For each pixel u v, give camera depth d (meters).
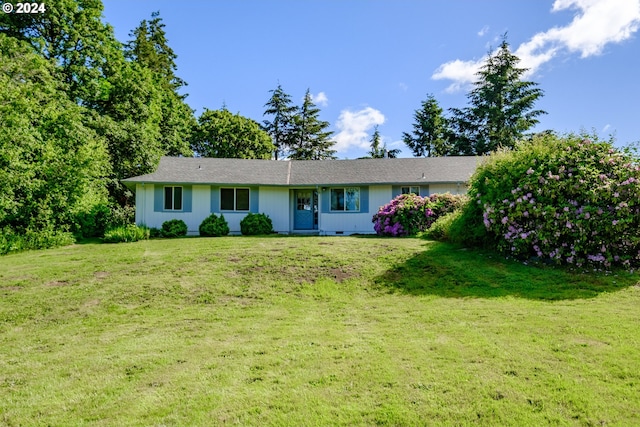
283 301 6.73
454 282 7.45
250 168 19.67
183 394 3.27
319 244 11.25
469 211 10.23
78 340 5.00
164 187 17.33
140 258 9.72
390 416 2.78
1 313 6.10
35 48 18.41
